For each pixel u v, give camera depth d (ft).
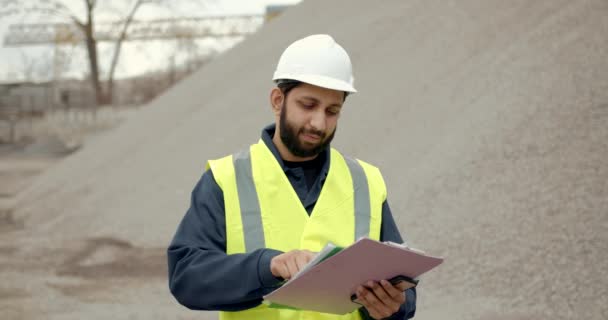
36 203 51.01
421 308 20.27
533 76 27.78
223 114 48.96
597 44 26.94
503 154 24.48
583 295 18.25
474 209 23.07
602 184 20.99
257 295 8.67
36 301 27.22
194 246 9.08
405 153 29.73
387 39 43.70
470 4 39.47
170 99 64.54
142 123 61.21
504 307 19.01
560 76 26.45
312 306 8.63
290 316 9.26
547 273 19.40
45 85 147.43
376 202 9.72
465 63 33.73
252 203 9.29
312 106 9.01
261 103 46.50
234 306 8.95
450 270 21.49
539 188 22.21
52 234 40.96
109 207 42.80
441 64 35.42
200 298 8.82
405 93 34.99
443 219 23.58
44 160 104.83
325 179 9.57
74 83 172.55
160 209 38.73
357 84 40.29
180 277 8.92
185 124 51.98
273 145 9.55
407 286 8.46
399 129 32.19
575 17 29.81
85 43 169.99
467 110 29.22
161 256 33.06
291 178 9.52
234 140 43.04
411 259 8.08
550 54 28.37
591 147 22.48
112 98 165.78
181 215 36.83
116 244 35.86
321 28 54.85
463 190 24.26
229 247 9.23
